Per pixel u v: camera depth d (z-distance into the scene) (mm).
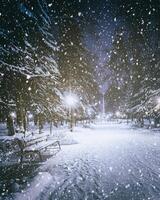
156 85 41719
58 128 36812
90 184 10625
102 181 11016
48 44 19594
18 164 13953
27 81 14586
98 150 19656
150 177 11477
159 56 45156
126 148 20688
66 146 22000
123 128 49312
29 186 9734
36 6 18438
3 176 11461
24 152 14719
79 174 12195
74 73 37438
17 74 14797
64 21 36000
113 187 10195
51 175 12023
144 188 9992
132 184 10523
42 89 17359
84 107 40031
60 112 20484
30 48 16062
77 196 9273
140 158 16031
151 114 35094
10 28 15086
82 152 18594
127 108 64750
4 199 8289
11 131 20125
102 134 34750
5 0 15094
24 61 15250
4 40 14367
